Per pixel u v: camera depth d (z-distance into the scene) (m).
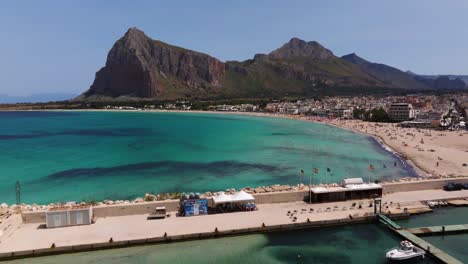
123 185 76.50
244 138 159.62
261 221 49.97
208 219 50.91
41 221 49.66
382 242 45.50
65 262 40.09
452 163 101.12
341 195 59.53
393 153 122.19
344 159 110.25
